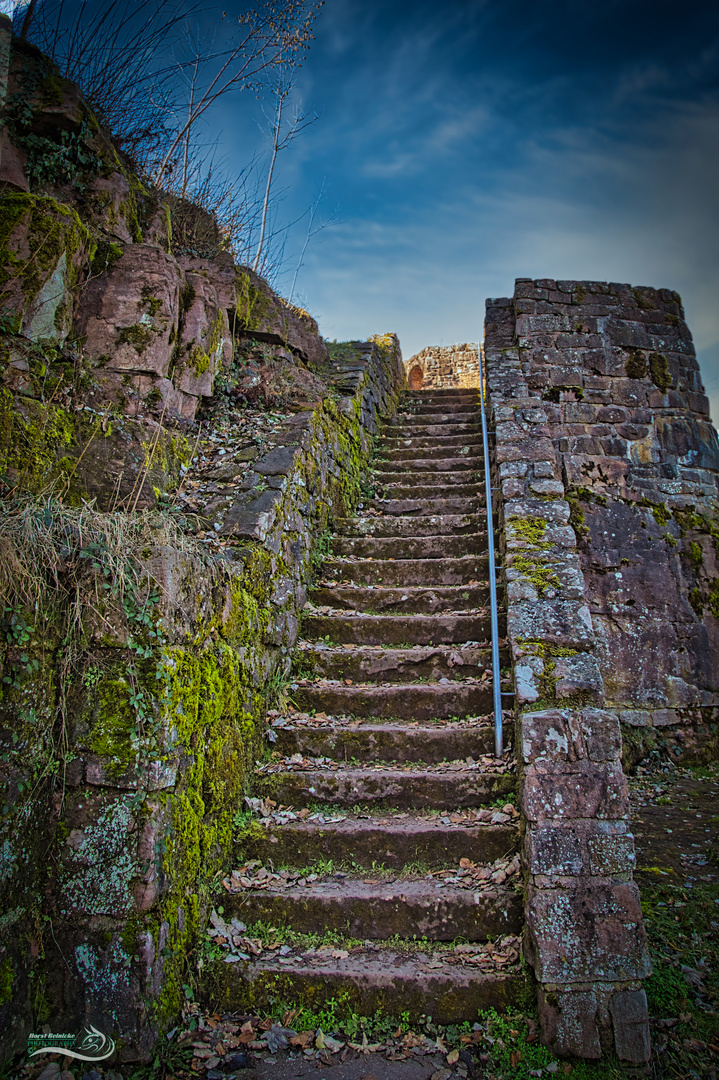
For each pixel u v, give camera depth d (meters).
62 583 2.59
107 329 4.16
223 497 4.38
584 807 2.75
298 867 3.19
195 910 2.75
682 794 5.05
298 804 3.50
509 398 6.43
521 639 3.57
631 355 7.03
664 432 6.81
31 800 2.39
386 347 10.19
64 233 3.54
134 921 2.39
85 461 3.49
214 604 3.27
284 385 6.20
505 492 4.84
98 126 4.56
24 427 3.11
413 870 3.14
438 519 5.95
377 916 2.91
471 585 5.03
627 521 6.45
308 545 5.12
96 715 2.53
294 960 2.75
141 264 4.31
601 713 2.91
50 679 2.50
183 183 6.57
